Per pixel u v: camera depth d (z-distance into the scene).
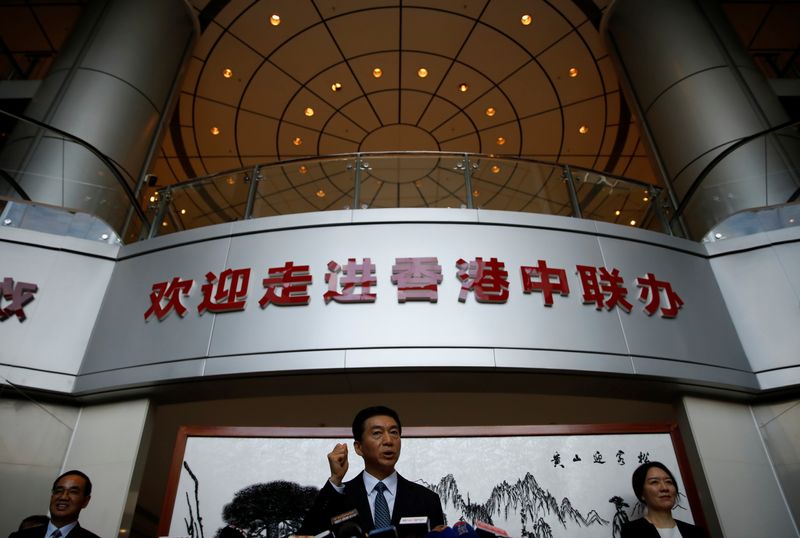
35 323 5.17
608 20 9.32
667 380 4.83
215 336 4.86
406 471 4.26
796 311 5.22
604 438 4.43
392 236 5.34
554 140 11.95
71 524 3.30
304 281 5.05
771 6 9.73
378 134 12.01
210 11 9.49
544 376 4.75
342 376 4.70
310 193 6.10
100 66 7.51
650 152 7.93
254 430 4.42
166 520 4.04
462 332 4.75
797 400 4.97
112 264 5.75
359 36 10.20
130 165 7.20
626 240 5.64
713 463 4.66
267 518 4.09
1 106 8.38
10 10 9.77
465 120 11.69
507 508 4.14
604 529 4.07
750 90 7.39
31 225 5.73
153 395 5.00
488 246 5.33
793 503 4.50
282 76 10.81
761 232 5.77
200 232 5.61
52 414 4.75
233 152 12.23
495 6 9.65
